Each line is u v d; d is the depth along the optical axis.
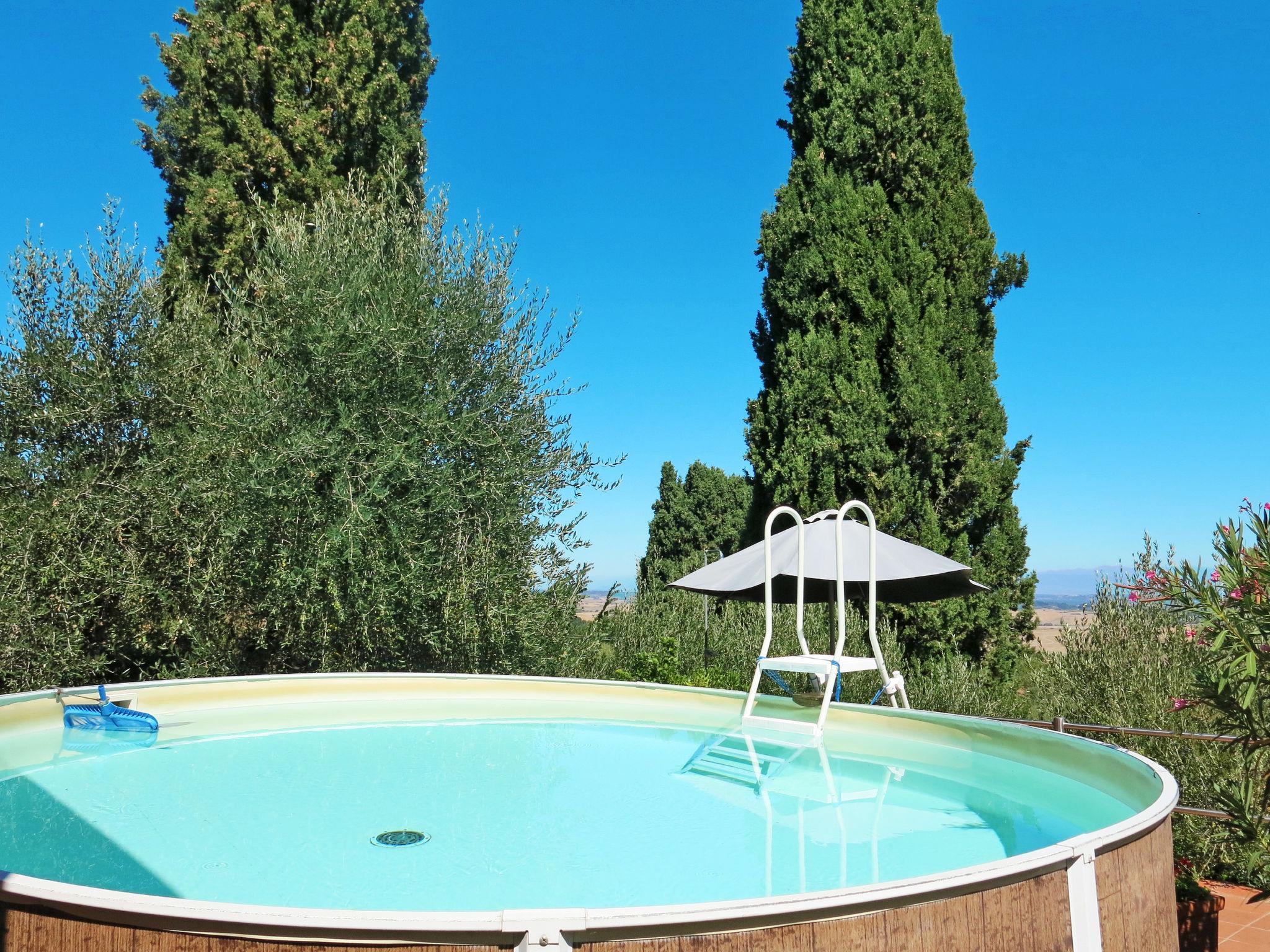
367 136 11.10
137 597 7.07
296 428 6.80
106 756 4.72
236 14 10.67
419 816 3.59
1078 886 2.05
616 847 3.15
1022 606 9.95
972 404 9.98
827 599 7.59
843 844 3.17
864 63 10.53
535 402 7.77
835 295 10.34
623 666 9.83
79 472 7.32
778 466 10.26
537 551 7.52
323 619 6.68
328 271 7.16
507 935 1.58
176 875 2.86
